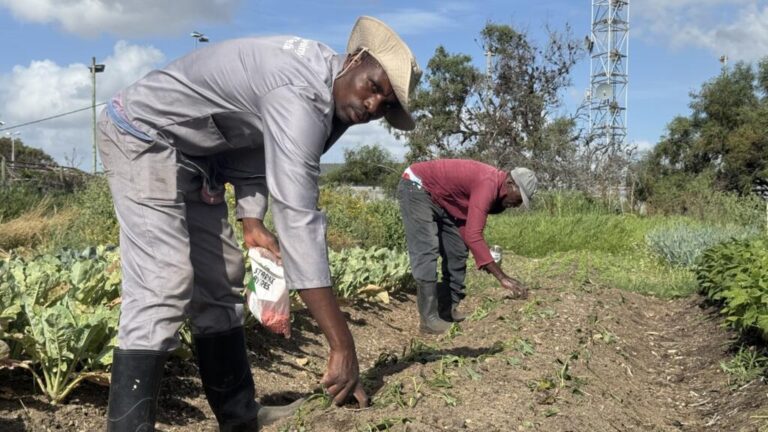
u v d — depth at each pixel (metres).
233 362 3.51
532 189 5.88
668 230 13.59
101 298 4.54
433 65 38.69
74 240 9.30
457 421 3.47
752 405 4.52
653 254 12.78
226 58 2.93
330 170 57.66
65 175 17.56
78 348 3.61
